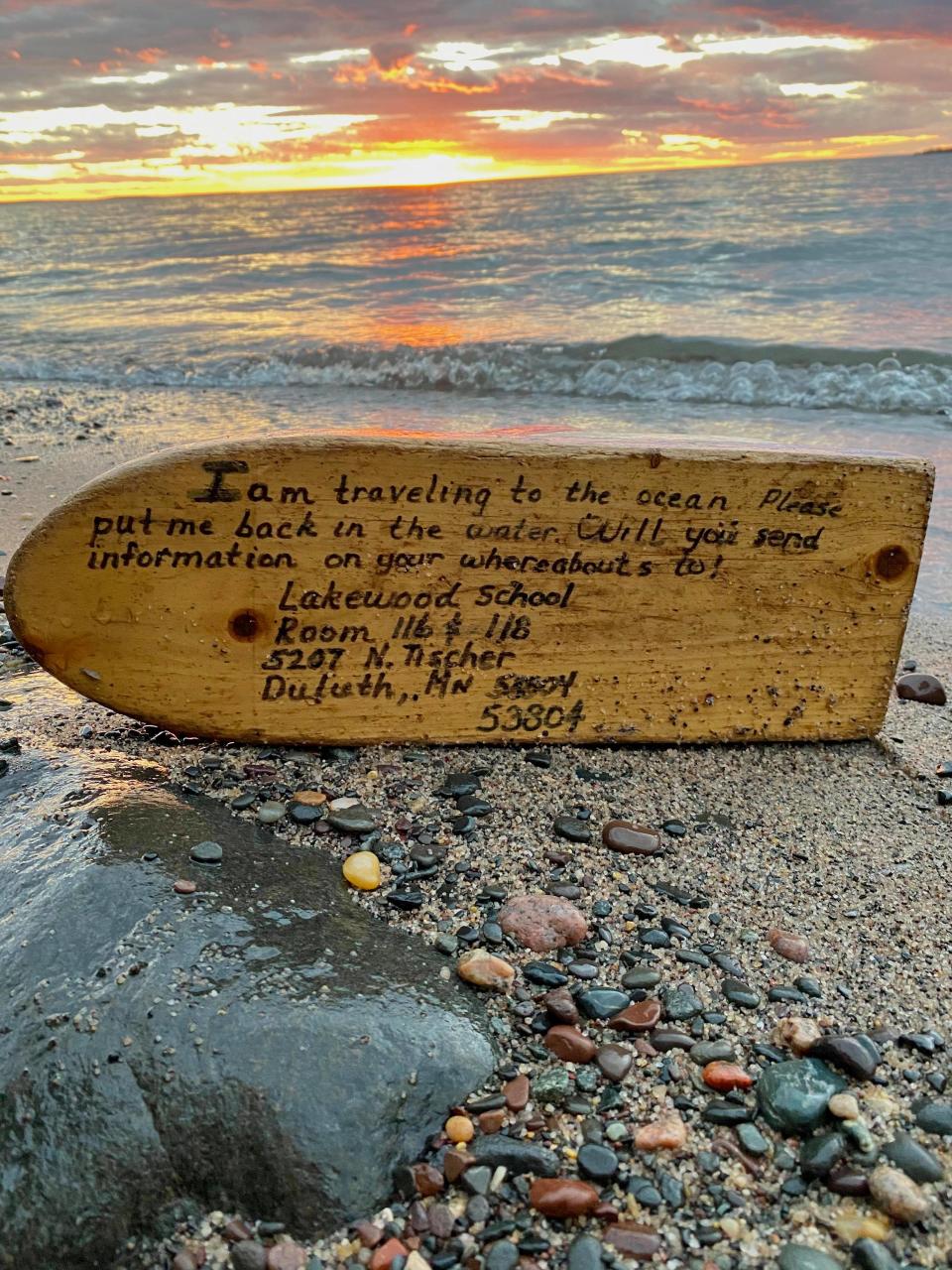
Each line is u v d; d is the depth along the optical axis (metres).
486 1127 0.19
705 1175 0.19
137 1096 0.19
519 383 1.00
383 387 1.04
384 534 0.29
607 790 0.31
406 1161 0.19
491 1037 0.21
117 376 1.14
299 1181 0.18
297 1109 0.19
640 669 0.32
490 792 0.30
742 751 0.33
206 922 0.23
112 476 0.28
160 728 0.33
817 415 0.83
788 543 0.31
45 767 0.29
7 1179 0.18
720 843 0.28
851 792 0.31
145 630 0.30
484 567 0.30
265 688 0.31
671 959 0.24
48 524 0.28
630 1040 0.22
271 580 0.29
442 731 0.32
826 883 0.27
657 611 0.31
